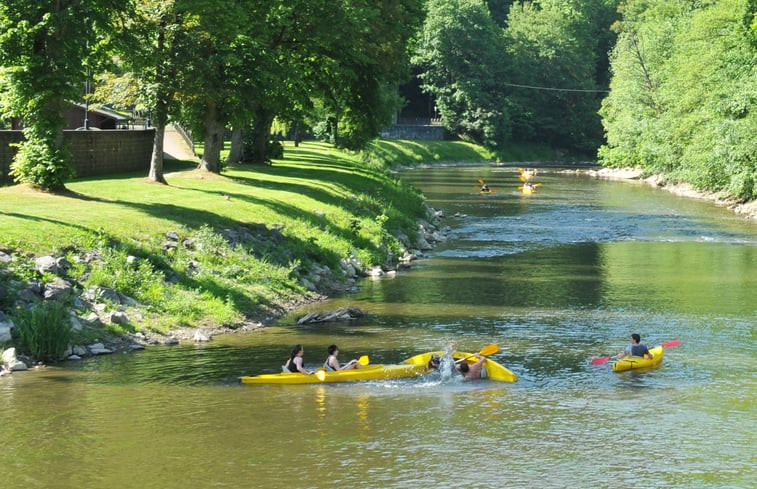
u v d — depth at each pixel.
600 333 26.97
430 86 147.75
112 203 35.69
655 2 134.50
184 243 32.19
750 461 16.38
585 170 120.38
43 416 18.30
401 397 20.41
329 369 22.09
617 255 43.91
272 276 32.50
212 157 52.94
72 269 26.39
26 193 35.09
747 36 75.94
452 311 30.17
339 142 74.62
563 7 158.50
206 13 42.00
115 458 16.06
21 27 33.12
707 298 32.59
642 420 18.69
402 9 66.19
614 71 121.56
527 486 15.09
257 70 47.47
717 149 70.44
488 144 144.75
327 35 54.97
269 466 15.78
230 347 24.81
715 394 20.70
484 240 50.06
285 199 44.78
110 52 38.50
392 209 52.53
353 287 35.12
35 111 34.84
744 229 54.91
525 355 24.31
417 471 15.64
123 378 21.36
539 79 151.38
